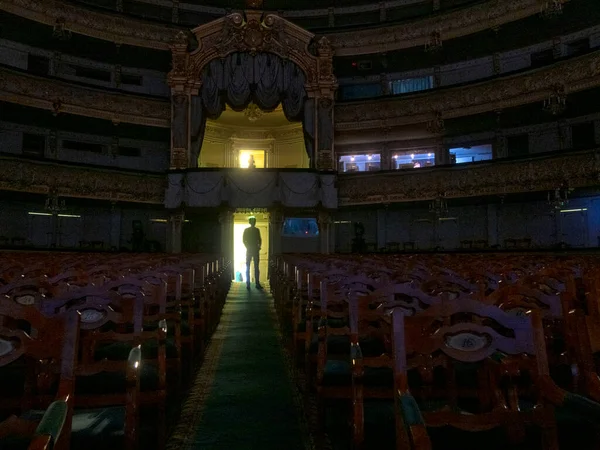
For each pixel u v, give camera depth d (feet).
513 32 81.51
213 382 21.04
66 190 79.10
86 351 13.43
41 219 80.89
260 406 17.89
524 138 82.69
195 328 25.81
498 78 78.59
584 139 76.18
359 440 10.55
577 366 10.28
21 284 15.99
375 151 94.38
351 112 90.84
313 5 99.35
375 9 97.04
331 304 21.20
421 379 13.47
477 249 78.02
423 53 89.92
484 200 82.48
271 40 89.56
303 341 23.32
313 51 92.73
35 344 8.66
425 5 94.17
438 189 82.53
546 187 72.18
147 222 90.07
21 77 76.89
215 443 14.61
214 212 92.17
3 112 79.77
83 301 13.78
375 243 91.04
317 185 86.07
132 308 13.08
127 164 91.20
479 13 80.94
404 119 87.56
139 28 87.40
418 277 21.03
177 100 87.66
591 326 9.70
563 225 74.90
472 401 15.25
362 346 16.98
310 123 90.17
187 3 96.73
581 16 74.95
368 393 13.20
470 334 9.09
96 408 12.23
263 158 107.65
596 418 7.39
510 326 9.13
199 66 88.53
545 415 8.70
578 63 69.87
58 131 85.56
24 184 74.95
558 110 71.67
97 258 40.50
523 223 79.30
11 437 9.02
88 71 89.71
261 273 98.27
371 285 17.76
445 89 83.92
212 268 40.47
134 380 10.56
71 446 9.95
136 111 87.20
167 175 86.43
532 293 14.19
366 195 88.17
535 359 9.50
